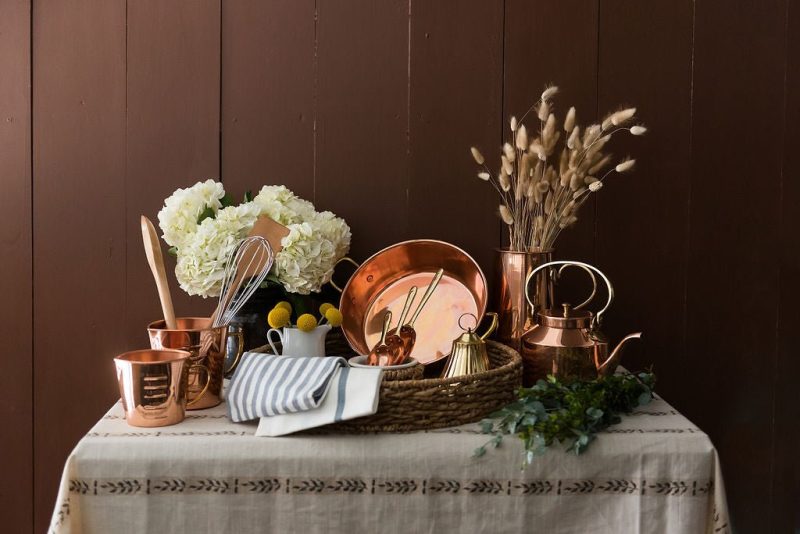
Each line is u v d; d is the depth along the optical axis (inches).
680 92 67.4
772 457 69.4
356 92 66.6
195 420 51.4
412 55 66.6
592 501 48.3
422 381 49.0
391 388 48.6
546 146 58.9
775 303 68.6
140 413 49.3
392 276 64.6
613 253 67.9
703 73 67.4
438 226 67.4
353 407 47.2
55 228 66.5
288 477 47.4
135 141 66.1
